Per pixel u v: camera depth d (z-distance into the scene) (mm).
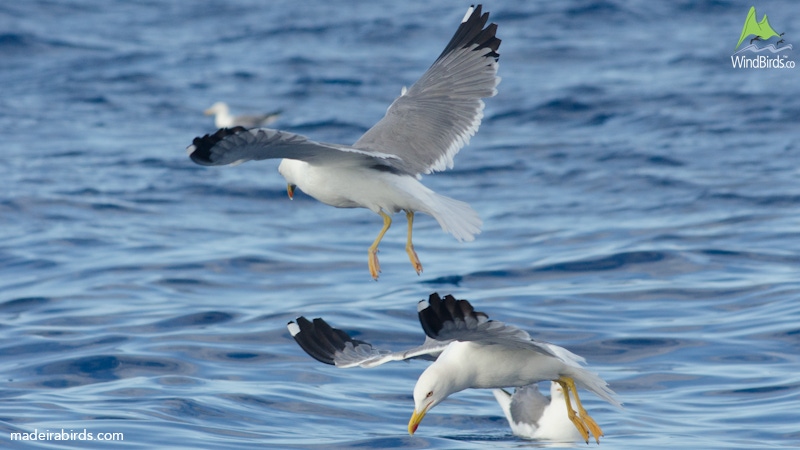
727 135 25375
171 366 12312
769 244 17016
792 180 21031
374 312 14289
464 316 7270
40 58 35969
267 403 11172
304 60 35312
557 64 34031
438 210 8828
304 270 16812
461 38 10695
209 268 16672
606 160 23609
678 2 41969
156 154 25141
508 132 26719
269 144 8008
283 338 13312
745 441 9984
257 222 20031
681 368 12219
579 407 9273
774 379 11648
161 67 34969
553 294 14961
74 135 27000
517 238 18391
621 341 13117
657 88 30250
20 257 17234
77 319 14078
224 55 36688
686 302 14477
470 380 9031
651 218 19109
